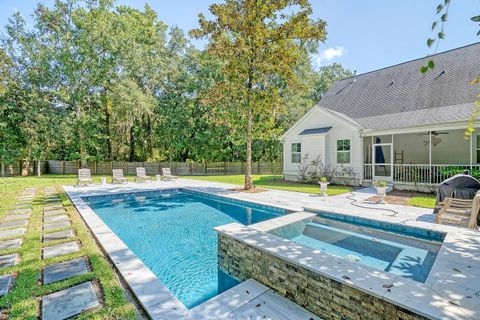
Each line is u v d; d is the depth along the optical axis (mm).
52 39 21531
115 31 22688
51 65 21344
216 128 24125
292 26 11047
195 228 7168
